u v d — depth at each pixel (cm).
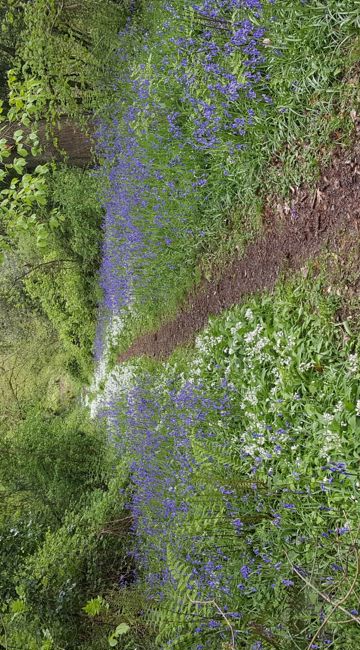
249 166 626
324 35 497
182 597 402
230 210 699
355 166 477
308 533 452
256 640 395
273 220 602
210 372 676
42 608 785
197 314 796
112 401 1249
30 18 1026
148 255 895
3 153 558
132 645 651
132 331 1187
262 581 474
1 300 1973
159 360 974
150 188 870
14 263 1834
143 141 816
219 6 627
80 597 801
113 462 1140
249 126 593
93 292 1527
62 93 1075
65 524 934
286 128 567
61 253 1548
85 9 1093
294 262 561
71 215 1315
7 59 1152
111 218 1131
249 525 513
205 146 672
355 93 474
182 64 687
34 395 1992
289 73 535
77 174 1285
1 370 2022
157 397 873
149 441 853
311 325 506
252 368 570
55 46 1070
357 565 313
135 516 848
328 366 477
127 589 776
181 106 770
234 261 689
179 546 584
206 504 552
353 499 418
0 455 1155
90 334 1634
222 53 614
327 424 450
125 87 996
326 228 514
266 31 551
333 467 421
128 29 1060
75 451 1275
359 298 465
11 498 1098
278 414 510
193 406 674
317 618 382
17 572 870
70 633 769
